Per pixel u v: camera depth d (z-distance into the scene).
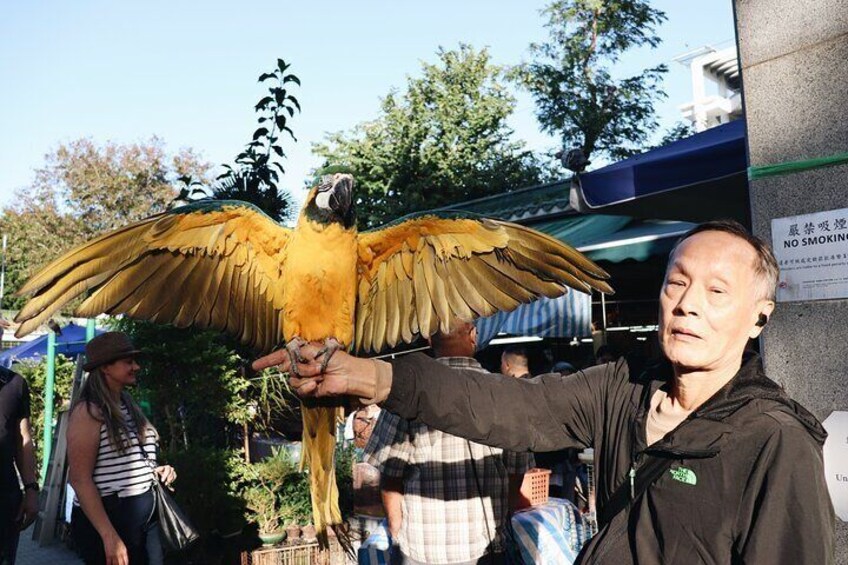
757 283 1.67
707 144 4.36
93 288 1.72
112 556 3.56
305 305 1.94
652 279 9.48
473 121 21.69
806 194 2.57
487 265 1.95
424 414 1.88
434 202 20.81
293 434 7.50
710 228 1.73
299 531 6.18
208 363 6.11
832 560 1.39
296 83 6.00
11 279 28.31
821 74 2.54
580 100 20.53
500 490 3.19
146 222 1.76
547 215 9.66
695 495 1.53
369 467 5.38
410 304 2.04
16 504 4.29
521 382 2.00
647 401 1.79
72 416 3.74
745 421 1.53
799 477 1.42
